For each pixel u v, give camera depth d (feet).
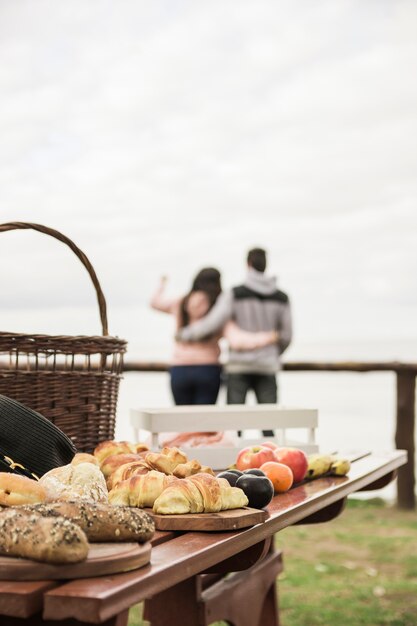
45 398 7.25
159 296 18.90
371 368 22.07
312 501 6.57
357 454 9.84
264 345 19.16
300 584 14.48
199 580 7.83
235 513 5.34
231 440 8.42
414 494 21.83
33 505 4.39
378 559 16.34
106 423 7.75
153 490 5.53
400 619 12.57
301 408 8.73
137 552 4.22
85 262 8.14
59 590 3.80
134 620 12.39
